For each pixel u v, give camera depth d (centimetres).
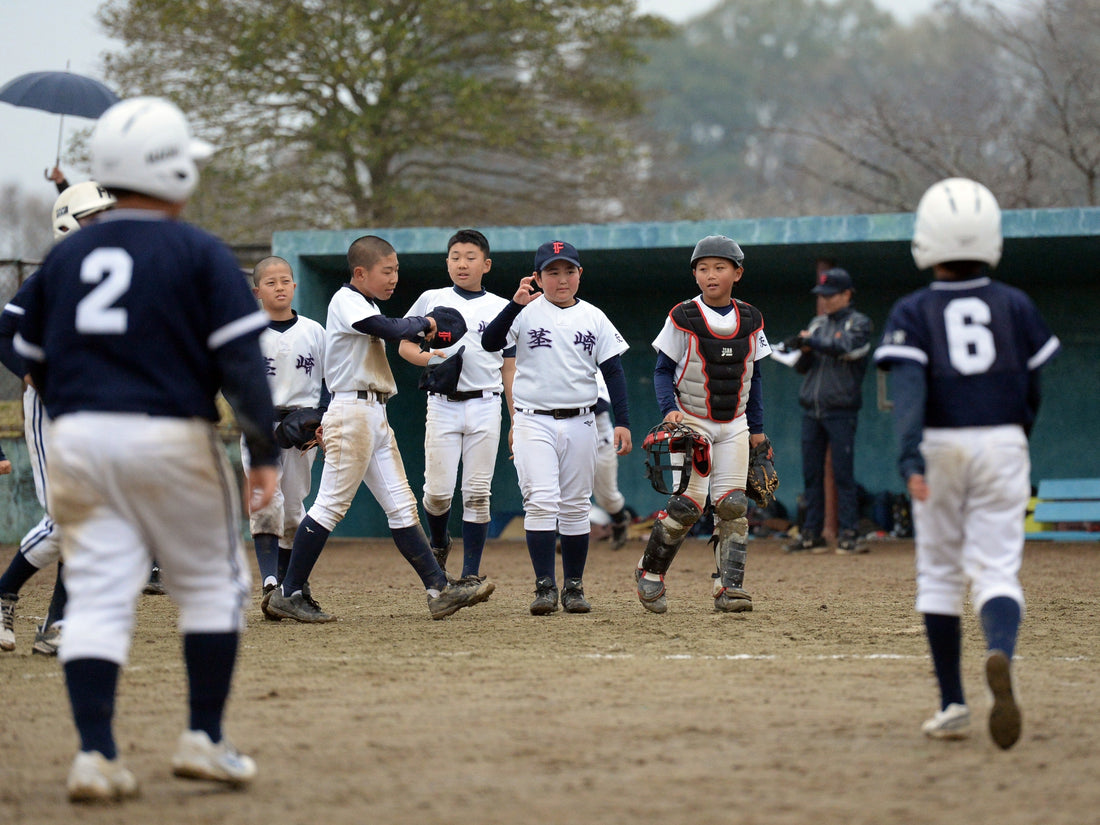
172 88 8712
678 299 6156
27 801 1267
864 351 4703
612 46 9344
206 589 1307
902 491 6028
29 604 3133
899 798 1251
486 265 2919
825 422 4794
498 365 2923
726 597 2795
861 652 2191
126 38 8731
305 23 8431
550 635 2419
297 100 8844
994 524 1468
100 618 1267
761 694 1780
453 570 4191
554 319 2719
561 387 2725
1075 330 5972
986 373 1463
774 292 6181
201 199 8831
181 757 1295
